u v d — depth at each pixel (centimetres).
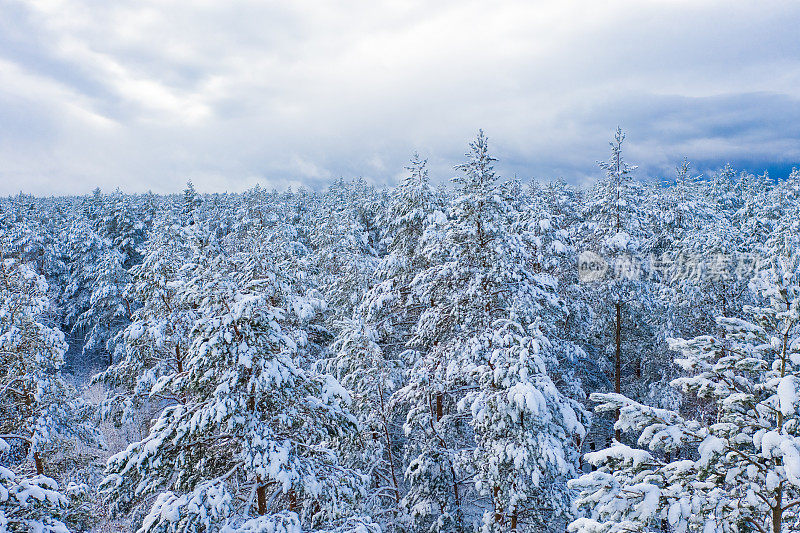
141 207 4872
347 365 1470
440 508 1366
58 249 3769
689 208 2756
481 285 1324
